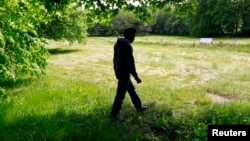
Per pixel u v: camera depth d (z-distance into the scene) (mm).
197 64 22031
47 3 6430
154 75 16562
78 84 11883
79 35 33938
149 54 30484
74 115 7484
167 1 7504
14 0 6188
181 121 7055
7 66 6910
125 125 6797
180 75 16641
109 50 35281
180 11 7688
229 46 40188
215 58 26656
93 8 7242
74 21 33125
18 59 7141
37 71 8422
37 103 8398
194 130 5922
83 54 29719
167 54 30703
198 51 34906
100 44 48344
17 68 7621
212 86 12469
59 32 31922
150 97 9828
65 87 10906
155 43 50406
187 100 9656
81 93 9797
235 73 17250
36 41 7254
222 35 96875
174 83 13812
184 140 6090
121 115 7672
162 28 113375
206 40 49562
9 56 6930
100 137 5922
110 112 7824
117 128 6570
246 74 16703
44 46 8430
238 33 93812
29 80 12594
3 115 7004
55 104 8383
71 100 8891
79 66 20422
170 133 6480
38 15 7047
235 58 26672
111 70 18562
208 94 11258
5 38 6137
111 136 5957
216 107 8398
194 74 17016
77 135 6047
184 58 26672
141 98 9602
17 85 11383
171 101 9328
